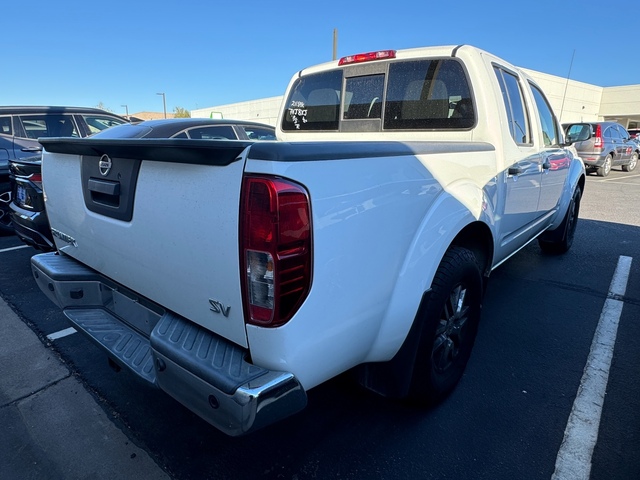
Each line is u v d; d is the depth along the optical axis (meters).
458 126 2.88
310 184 1.41
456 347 2.54
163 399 2.58
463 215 2.23
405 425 2.30
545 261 5.08
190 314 1.72
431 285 2.09
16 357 3.02
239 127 6.22
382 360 2.00
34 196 3.90
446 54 2.88
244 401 1.37
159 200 1.69
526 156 3.18
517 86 3.28
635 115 32.47
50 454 2.14
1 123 5.98
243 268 1.44
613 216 7.80
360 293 1.68
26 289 4.26
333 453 2.12
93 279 2.34
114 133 5.29
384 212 1.72
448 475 1.97
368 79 3.33
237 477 1.99
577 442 2.16
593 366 2.85
